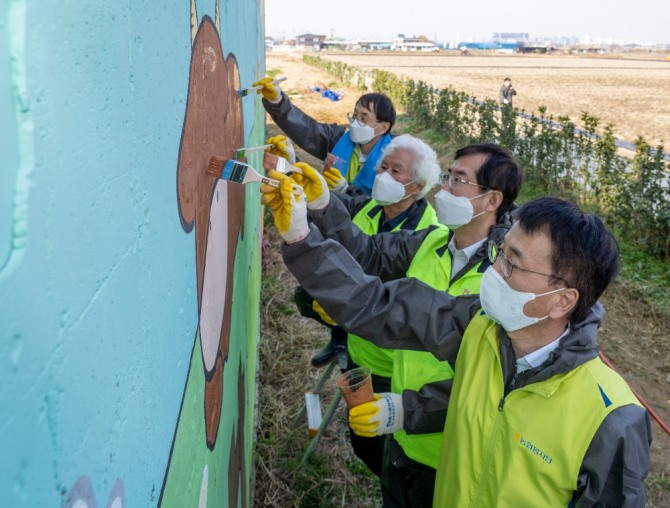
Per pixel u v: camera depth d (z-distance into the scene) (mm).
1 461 391
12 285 404
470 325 1762
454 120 13742
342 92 22281
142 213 732
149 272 766
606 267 1465
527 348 1589
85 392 533
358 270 1903
